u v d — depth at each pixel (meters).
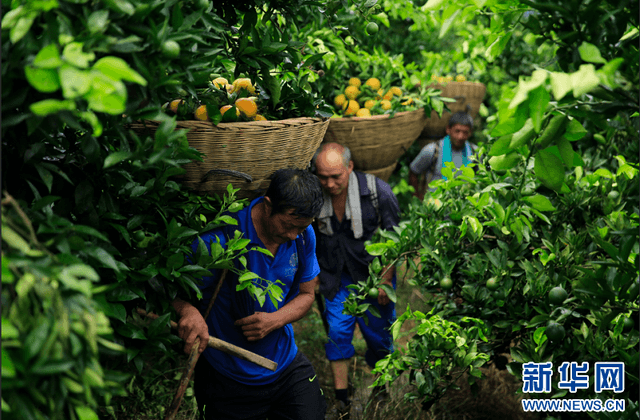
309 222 1.94
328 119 2.12
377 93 3.35
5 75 1.07
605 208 2.27
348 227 3.04
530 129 1.45
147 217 1.67
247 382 2.12
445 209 2.68
